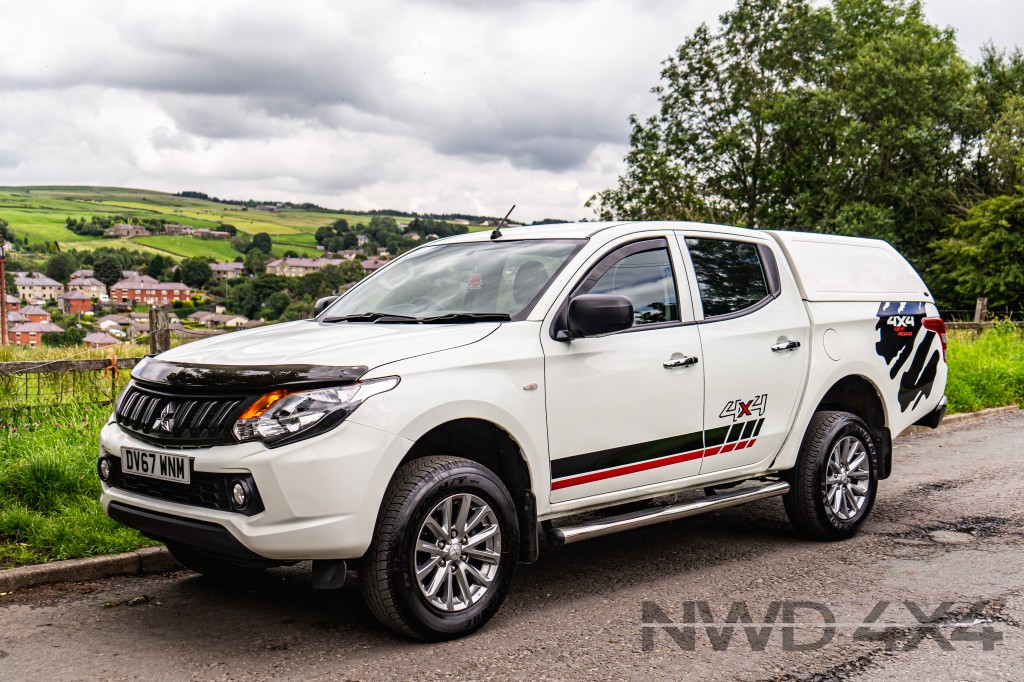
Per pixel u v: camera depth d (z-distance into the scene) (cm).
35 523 535
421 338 416
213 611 448
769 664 377
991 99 4491
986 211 3828
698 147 4241
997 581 492
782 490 555
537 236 515
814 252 606
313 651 392
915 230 4194
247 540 366
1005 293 3744
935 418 676
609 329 428
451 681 359
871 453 598
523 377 429
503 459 434
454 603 407
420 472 394
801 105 4025
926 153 4062
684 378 495
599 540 593
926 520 638
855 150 4000
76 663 379
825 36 4134
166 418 395
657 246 512
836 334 588
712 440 513
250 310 10675
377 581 382
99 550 513
